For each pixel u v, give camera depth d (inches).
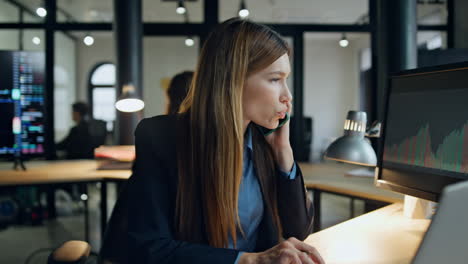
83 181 93.4
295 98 194.2
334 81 394.9
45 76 171.8
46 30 171.9
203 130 30.7
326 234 44.3
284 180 37.2
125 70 150.1
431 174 41.3
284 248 29.0
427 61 80.8
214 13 177.6
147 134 32.6
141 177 31.2
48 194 162.2
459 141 38.1
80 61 349.7
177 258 27.9
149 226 29.8
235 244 32.7
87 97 352.8
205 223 31.3
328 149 61.3
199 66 31.9
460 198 15.9
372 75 163.3
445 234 16.4
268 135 37.5
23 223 154.5
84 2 231.0
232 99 30.1
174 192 31.7
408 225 47.8
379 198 67.5
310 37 386.6
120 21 149.9
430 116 42.1
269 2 242.8
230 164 30.4
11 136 123.9
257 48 30.5
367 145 59.4
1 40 182.9
